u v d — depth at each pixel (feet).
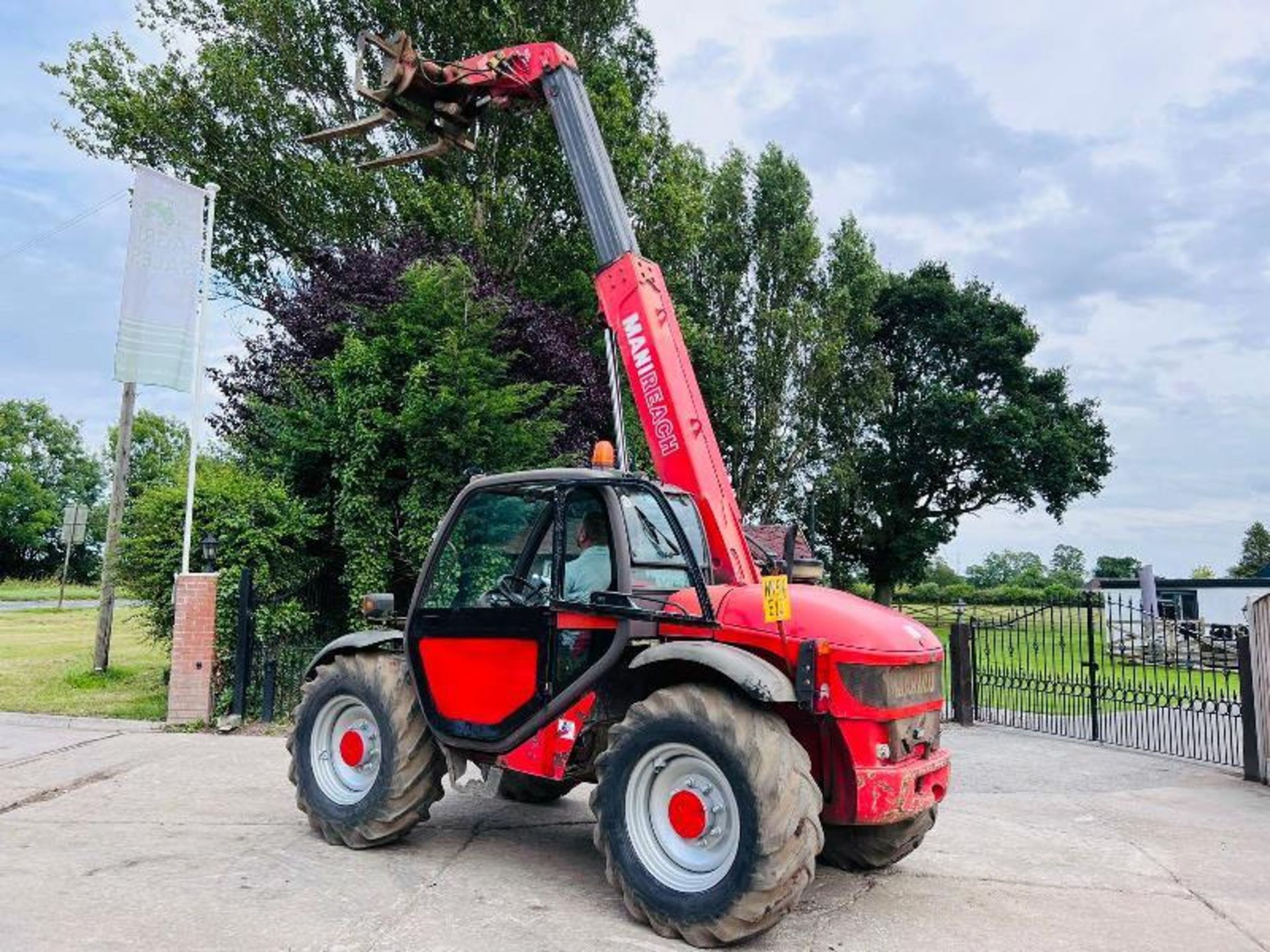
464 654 16.89
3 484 195.42
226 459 43.37
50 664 46.29
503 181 56.65
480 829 19.65
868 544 135.64
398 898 15.02
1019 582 168.86
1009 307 136.77
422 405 36.45
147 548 36.60
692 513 18.39
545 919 14.32
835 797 15.08
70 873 16.02
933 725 16.19
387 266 43.75
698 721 13.76
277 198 58.39
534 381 44.65
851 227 114.73
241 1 56.24
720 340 99.91
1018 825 22.08
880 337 139.74
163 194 34.76
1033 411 134.31
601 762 14.70
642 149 59.98
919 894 16.49
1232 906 16.29
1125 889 17.26
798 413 104.99
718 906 13.12
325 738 18.76
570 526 16.42
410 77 23.08
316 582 38.88
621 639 15.10
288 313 44.11
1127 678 50.24
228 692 32.65
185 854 17.24
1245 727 28.32
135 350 33.60
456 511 17.70
